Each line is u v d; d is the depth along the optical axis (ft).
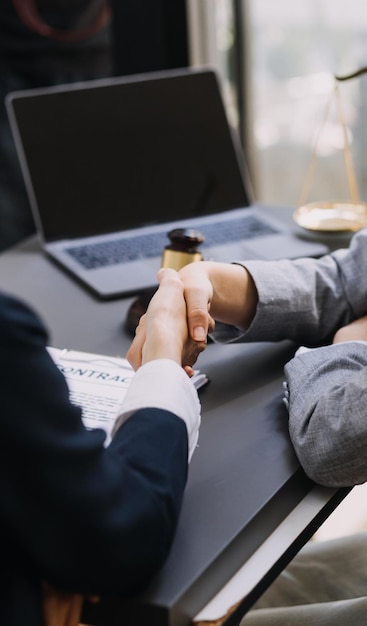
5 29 8.39
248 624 3.86
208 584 2.91
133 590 2.76
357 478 3.33
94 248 5.49
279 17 9.25
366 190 9.55
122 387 3.89
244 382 4.02
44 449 2.48
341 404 3.34
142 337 3.49
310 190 9.78
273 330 4.19
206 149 5.90
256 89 9.61
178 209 5.81
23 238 9.13
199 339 3.51
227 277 4.09
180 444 2.91
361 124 9.30
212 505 3.18
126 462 2.79
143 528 2.67
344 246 5.46
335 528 7.11
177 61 9.29
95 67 8.76
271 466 3.41
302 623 3.79
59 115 5.61
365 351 3.70
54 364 2.60
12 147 8.75
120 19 8.98
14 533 2.53
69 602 2.75
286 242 5.52
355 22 8.99
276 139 9.73
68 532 2.52
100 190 5.65
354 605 3.79
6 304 2.52
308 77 9.36
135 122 5.75
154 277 5.08
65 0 8.38
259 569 3.08
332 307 4.29
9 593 2.60
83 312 4.78
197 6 9.11
